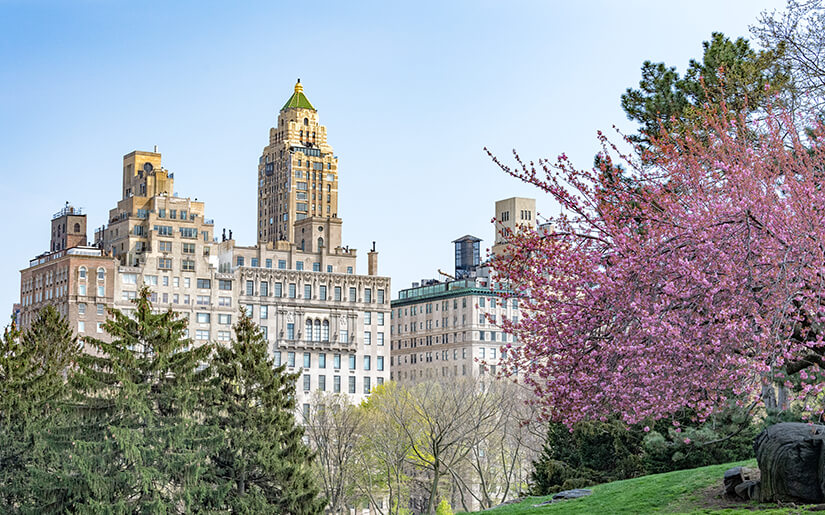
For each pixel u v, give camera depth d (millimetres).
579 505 44562
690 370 29641
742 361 28172
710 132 36062
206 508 69938
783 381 34500
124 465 71188
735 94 41875
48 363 86125
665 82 50375
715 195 32719
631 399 30625
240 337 75812
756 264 29938
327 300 192000
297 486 72875
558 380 31188
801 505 34469
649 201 33125
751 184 30891
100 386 72625
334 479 109000
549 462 62188
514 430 106750
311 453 84125
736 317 29422
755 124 36469
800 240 29391
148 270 181250
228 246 199875
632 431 57406
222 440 71062
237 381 73812
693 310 29516
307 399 186500
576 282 31812
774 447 35750
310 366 188500
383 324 196375
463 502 91125
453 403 99812
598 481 58844
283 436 74438
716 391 30016
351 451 113125
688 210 33406
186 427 70938
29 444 77000
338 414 114312
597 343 31203
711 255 29766
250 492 71250
